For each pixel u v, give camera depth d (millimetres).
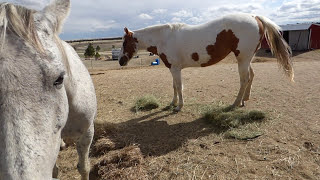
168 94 6016
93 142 3686
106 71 11867
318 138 3211
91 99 2037
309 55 17391
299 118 3914
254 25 4023
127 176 2676
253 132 3516
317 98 4871
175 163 2912
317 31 20234
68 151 3445
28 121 1026
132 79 8203
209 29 4242
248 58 4238
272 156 2887
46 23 1268
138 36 4879
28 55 1065
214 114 4160
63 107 1304
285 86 6051
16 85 1011
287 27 23078
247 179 2514
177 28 4512
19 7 1140
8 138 967
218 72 8820
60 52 1305
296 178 2469
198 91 6109
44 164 1077
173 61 4566
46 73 1109
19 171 955
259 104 4750
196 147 3270
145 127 4066
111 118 4555
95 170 2977
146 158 3078
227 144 3283
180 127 3990
